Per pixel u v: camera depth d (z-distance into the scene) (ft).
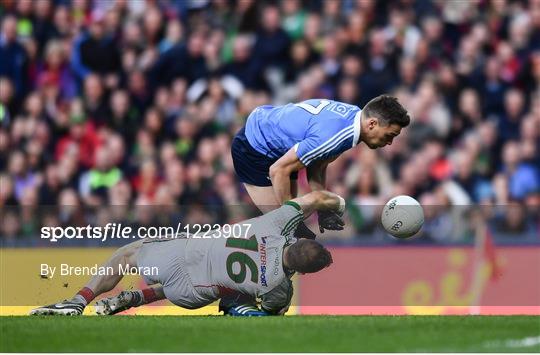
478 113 147.54
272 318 80.48
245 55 155.33
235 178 142.51
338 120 81.00
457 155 141.90
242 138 88.53
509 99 148.25
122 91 155.53
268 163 87.25
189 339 69.26
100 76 157.79
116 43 159.43
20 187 149.69
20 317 82.28
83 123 153.07
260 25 161.38
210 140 144.36
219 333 71.36
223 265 85.71
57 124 153.99
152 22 159.84
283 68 154.71
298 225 88.63
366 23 154.81
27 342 68.44
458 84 149.28
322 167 86.74
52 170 148.36
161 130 149.79
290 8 159.94
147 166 144.25
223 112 150.30
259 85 153.89
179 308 89.92
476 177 141.69
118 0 163.43
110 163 146.20
